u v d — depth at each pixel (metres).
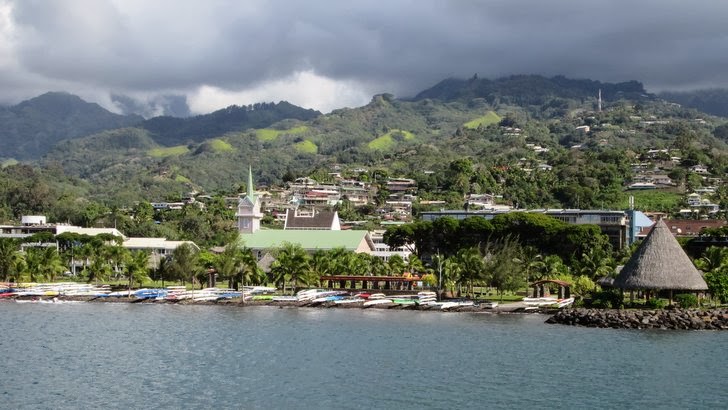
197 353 122.50
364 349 125.31
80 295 199.62
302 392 97.50
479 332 142.75
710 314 148.38
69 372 108.50
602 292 161.88
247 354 121.56
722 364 113.50
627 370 109.31
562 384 101.25
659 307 154.38
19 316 165.62
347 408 90.19
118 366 112.62
